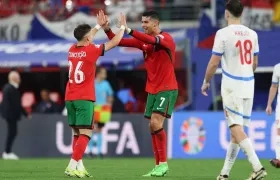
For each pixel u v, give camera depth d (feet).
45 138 159.74
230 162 81.51
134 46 94.07
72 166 89.76
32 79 196.13
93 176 94.07
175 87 94.27
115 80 189.47
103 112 152.97
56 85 195.72
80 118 89.51
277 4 190.39
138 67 171.73
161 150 94.27
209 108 168.96
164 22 192.54
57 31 193.98
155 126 93.76
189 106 168.35
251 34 80.23
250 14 182.60
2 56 182.39
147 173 101.96
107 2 194.39
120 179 88.79
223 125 155.33
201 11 188.44
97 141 154.71
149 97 95.09
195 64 172.04
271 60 167.22
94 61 89.30
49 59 178.91
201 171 109.70
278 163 104.22
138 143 156.66
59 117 159.43
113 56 172.04
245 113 80.18
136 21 192.13
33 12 198.80
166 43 92.17
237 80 79.15
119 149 157.07
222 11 184.75
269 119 153.79
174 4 193.47
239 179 92.43
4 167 116.57
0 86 197.16
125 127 157.07
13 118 153.38
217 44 79.15
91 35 89.97
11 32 196.65
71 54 89.92
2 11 199.21
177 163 132.98
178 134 156.35
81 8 195.62
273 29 173.37
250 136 154.10
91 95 89.45
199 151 155.74
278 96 105.50
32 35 195.31
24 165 123.03
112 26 191.62
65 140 158.92
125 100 172.14
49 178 89.76
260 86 173.17
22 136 160.35
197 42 172.65
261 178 78.07
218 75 167.84
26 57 180.75
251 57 80.12
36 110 173.88
